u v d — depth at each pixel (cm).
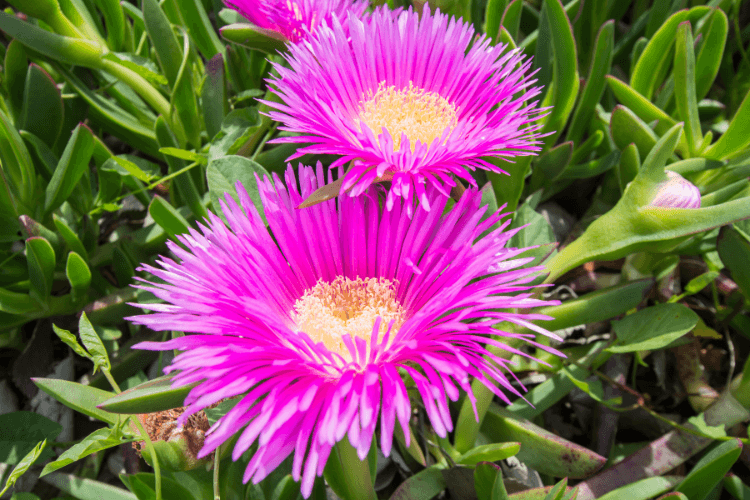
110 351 30
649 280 26
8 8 35
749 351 32
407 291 24
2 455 27
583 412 30
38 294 29
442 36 25
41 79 30
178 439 24
